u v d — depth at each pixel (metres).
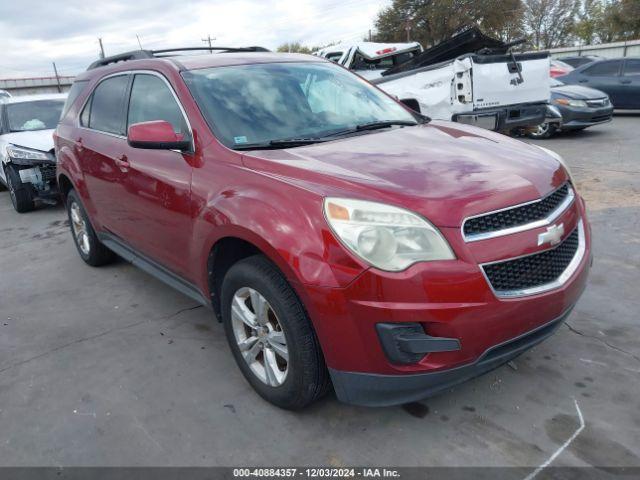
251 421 2.68
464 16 34.91
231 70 3.51
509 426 2.52
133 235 3.82
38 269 5.23
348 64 11.77
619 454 2.30
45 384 3.15
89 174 4.27
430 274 2.12
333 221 2.22
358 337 2.21
